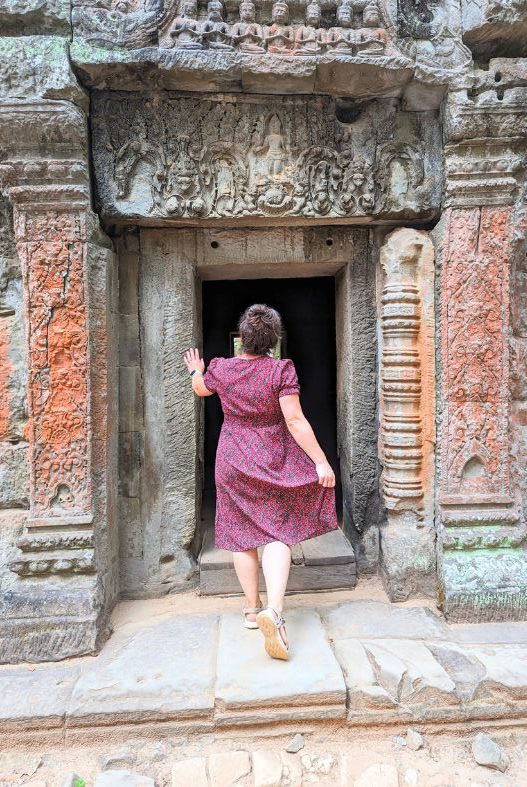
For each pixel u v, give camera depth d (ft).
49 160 6.96
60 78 6.68
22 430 7.76
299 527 6.95
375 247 8.63
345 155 7.77
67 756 5.92
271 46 6.98
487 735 6.10
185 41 6.89
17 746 5.98
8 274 7.64
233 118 7.63
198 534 9.18
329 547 9.03
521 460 8.01
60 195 7.02
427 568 8.20
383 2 7.11
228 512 7.14
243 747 5.95
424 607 8.01
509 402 7.85
